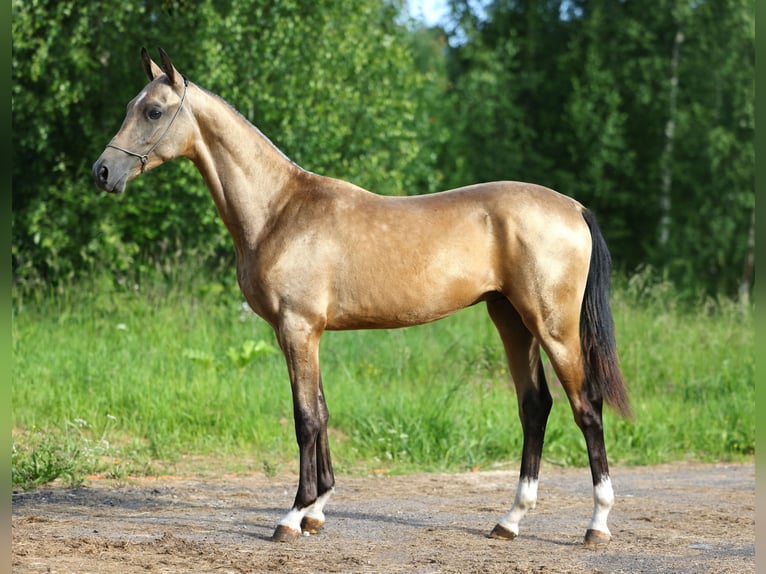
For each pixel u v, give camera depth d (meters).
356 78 15.44
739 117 22.84
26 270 13.07
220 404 9.45
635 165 24.34
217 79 13.42
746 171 22.53
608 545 5.67
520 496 5.84
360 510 6.75
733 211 22.73
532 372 5.93
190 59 13.70
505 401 10.30
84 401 9.23
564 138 24.44
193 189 13.23
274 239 5.71
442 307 5.65
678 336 12.94
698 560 5.26
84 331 11.55
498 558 5.27
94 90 13.83
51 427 8.72
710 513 6.78
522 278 5.57
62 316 11.71
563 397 10.65
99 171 5.66
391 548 5.48
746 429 10.09
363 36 15.48
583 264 5.66
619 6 24.98
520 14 26.78
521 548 5.56
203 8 13.15
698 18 23.42
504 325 5.95
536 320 5.60
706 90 23.55
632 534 6.02
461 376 11.17
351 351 11.70
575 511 6.88
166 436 8.78
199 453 8.72
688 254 22.66
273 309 5.65
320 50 14.36
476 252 5.61
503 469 8.83
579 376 5.65
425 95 23.88
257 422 9.16
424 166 19.64
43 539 5.32
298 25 14.04
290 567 4.93
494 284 5.67
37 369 9.80
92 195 13.43
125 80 13.91
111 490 7.23
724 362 11.86
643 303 14.48
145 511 6.52
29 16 12.62
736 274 23.09
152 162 5.80
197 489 7.43
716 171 22.84
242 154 5.86
